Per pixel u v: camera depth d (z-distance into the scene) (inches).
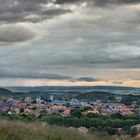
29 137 498.0
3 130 482.9
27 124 602.2
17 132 501.4
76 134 600.4
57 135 556.4
